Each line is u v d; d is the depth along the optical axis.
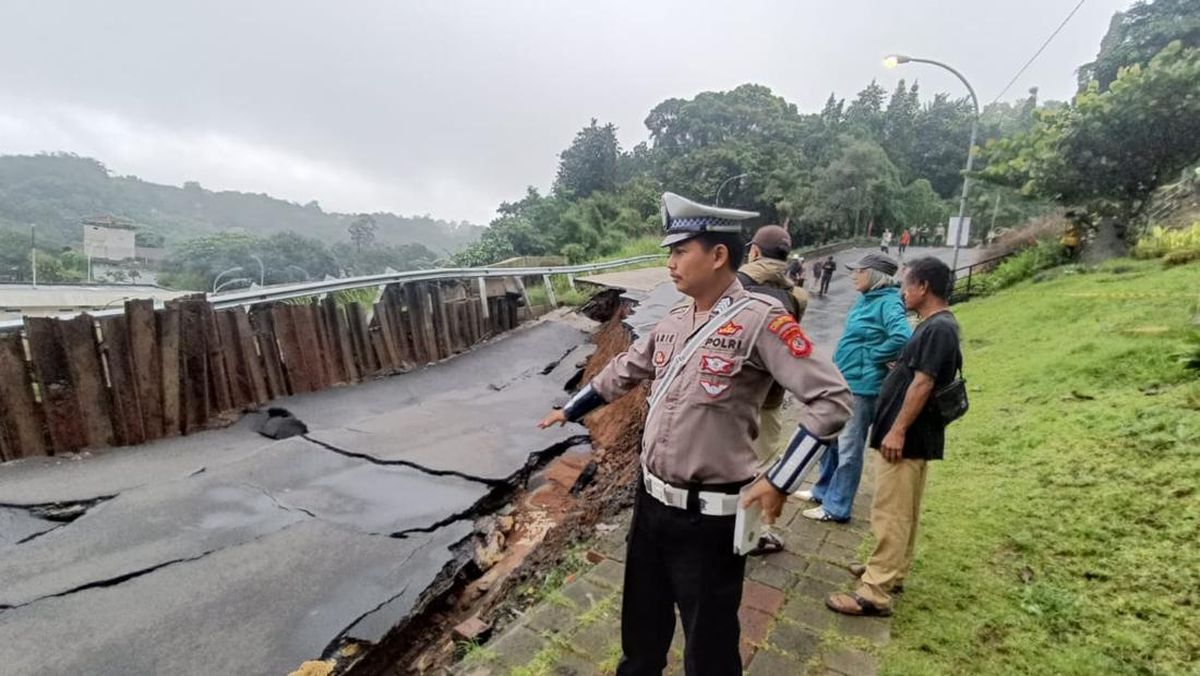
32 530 3.31
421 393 6.75
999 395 5.20
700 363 1.56
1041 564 2.70
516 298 10.75
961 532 3.07
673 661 2.24
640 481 1.77
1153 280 8.09
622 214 32.97
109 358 4.71
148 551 3.08
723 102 52.47
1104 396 4.41
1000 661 2.15
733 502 1.56
